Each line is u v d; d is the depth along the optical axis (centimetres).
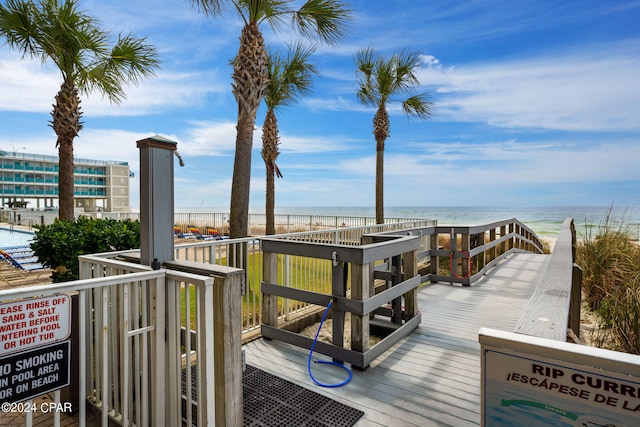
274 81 1012
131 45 589
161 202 204
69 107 593
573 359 74
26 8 485
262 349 309
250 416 208
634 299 331
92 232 383
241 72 609
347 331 424
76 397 217
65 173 601
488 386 87
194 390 227
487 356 88
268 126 1088
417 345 320
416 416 211
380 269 429
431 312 419
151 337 187
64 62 570
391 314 369
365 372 267
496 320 388
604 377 71
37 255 380
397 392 239
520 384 82
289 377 259
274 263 330
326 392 238
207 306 169
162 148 206
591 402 72
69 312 158
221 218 1875
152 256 200
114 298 202
